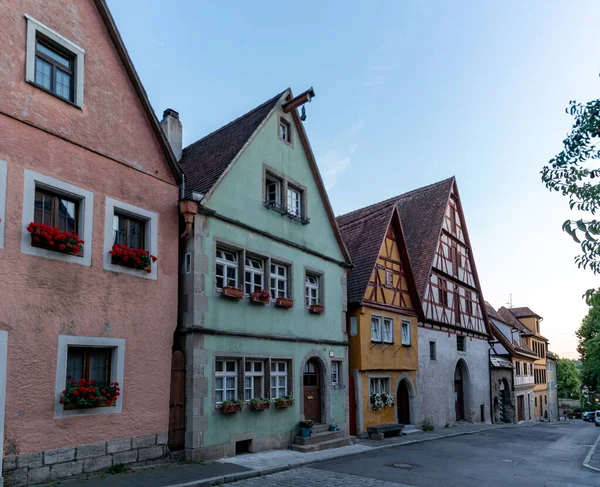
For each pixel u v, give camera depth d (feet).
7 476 25.93
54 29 31.27
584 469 43.98
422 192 92.32
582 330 126.62
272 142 49.26
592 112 18.76
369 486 32.73
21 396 26.94
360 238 70.28
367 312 62.23
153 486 28.50
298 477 34.83
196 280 38.40
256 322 44.09
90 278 31.17
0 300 26.58
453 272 87.71
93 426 30.25
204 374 37.88
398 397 69.21
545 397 150.61
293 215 50.24
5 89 28.32
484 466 43.27
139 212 35.14
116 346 32.14
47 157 29.86
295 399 47.70
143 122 36.55
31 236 28.32
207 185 41.45
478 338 94.58
